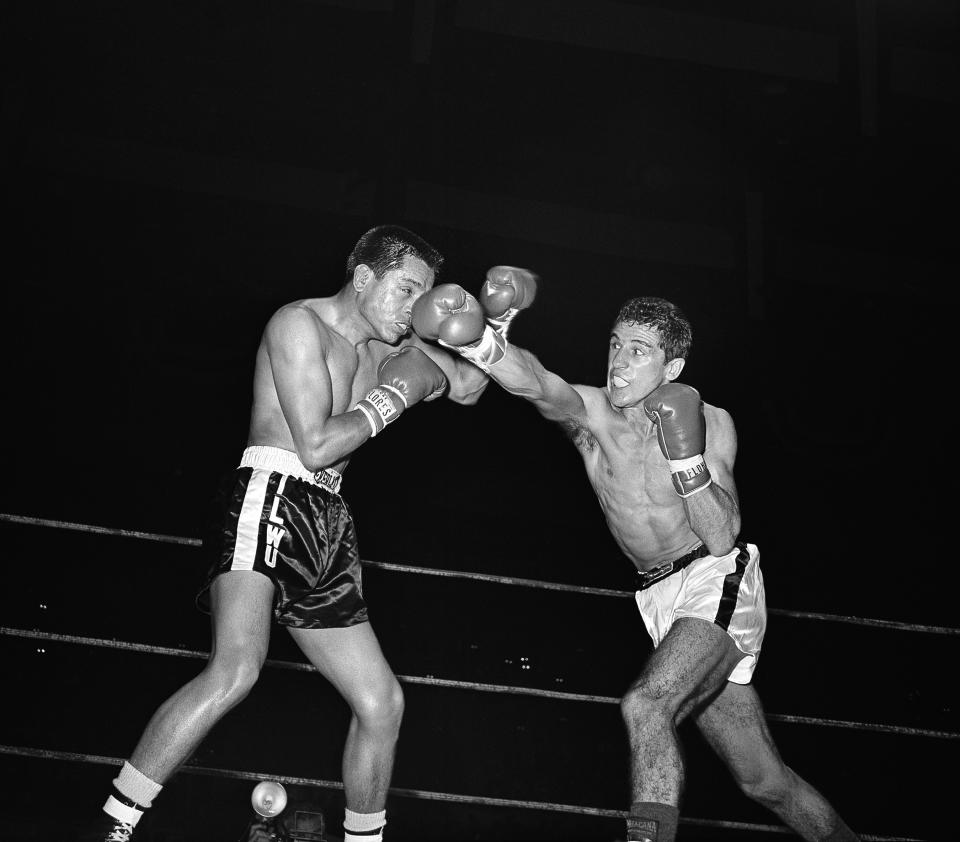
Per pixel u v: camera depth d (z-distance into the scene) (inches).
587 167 269.3
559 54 264.1
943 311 277.6
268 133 259.0
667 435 96.8
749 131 271.0
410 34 258.4
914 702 267.1
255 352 263.4
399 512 279.1
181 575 253.4
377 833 95.2
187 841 151.8
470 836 212.7
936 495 279.4
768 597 277.0
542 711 248.4
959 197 274.2
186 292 260.8
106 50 251.8
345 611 94.7
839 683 268.1
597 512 281.9
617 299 270.7
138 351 260.5
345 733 224.8
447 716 245.4
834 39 268.1
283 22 255.1
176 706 86.4
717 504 97.9
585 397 109.0
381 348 105.7
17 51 249.4
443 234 263.3
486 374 111.3
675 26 265.7
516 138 266.2
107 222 257.0
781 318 274.1
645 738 91.8
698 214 273.4
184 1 252.2
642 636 271.9
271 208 260.1
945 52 268.1
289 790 200.8
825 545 279.1
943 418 278.8
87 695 229.8
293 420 93.6
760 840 222.8
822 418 276.1
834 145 271.1
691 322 273.0
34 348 257.3
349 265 103.1
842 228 275.6
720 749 108.7
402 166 261.0
